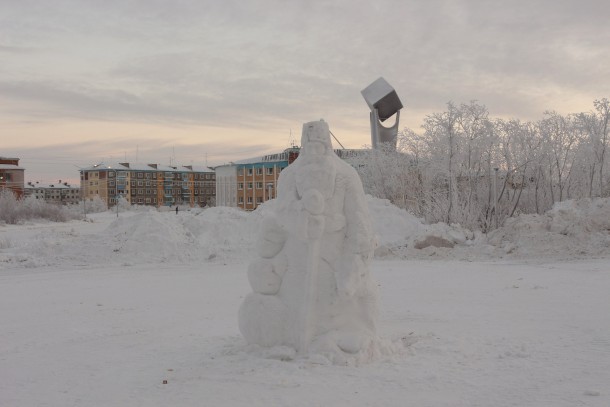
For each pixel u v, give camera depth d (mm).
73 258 22812
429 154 33000
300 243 7254
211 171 134000
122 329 9859
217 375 6559
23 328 10133
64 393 6262
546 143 32125
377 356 7066
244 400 5734
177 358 7598
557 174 33875
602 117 32375
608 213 22672
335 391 5930
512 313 10547
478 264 19609
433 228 24406
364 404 5562
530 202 33312
